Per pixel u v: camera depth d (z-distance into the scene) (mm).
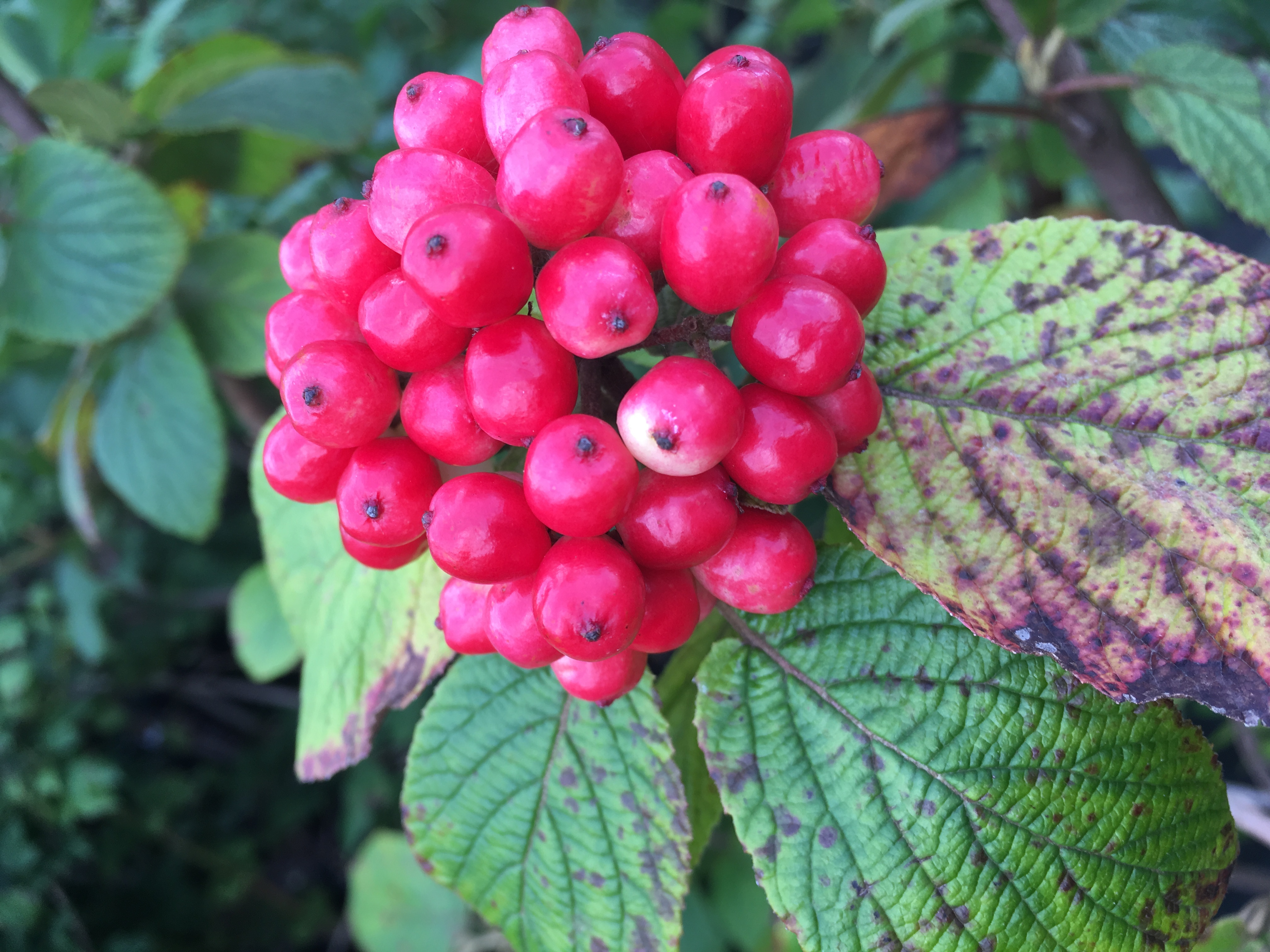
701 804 113
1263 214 118
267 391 243
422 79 83
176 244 163
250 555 315
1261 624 81
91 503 236
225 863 327
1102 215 213
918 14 129
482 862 104
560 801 103
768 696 95
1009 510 88
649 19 270
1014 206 226
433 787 106
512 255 72
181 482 180
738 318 78
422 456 84
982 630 85
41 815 272
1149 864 88
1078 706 89
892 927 88
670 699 110
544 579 77
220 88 170
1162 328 89
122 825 309
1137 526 85
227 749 372
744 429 78
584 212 74
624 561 77
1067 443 88
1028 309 92
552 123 72
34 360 226
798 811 91
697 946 234
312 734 115
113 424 181
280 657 216
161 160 181
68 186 162
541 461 74
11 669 277
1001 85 227
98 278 163
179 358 175
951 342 93
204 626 320
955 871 88
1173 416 86
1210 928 119
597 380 88
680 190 75
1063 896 87
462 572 79
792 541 83
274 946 352
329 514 119
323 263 83
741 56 79
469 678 108
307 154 187
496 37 86
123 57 194
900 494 89
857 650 94
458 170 77
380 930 257
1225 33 150
